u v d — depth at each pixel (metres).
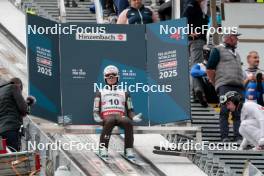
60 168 28.77
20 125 32.19
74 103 34.91
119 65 35.22
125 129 33.47
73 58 35.03
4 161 28.84
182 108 35.12
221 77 35.31
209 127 36.06
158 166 33.38
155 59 35.25
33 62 34.53
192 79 37.09
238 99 34.72
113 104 33.78
